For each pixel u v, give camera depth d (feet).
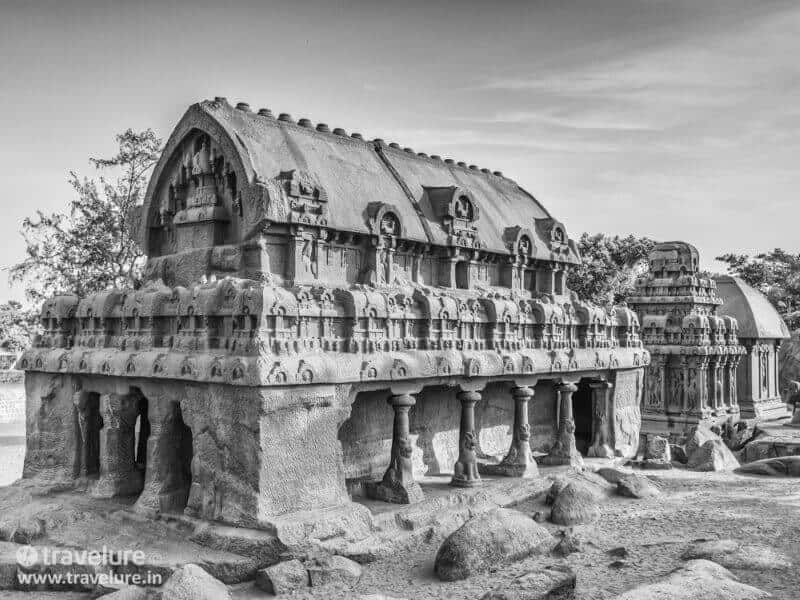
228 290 40.88
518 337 56.90
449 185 63.36
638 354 70.49
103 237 109.81
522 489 53.72
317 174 49.47
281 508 38.91
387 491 47.52
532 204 74.18
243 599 35.01
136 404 47.83
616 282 148.56
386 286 49.96
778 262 217.36
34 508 45.44
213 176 47.50
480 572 39.17
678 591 33.50
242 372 37.91
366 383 44.29
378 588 37.35
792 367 149.89
